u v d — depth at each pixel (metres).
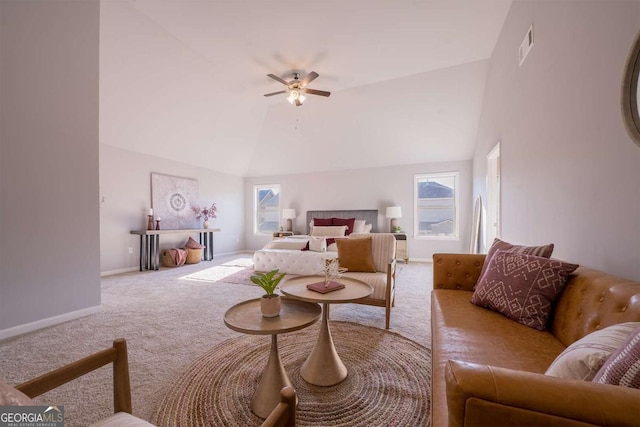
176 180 5.73
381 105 4.89
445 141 5.42
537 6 2.16
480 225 4.60
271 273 1.49
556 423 0.50
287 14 2.74
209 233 6.26
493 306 1.55
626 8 1.22
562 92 1.78
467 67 3.86
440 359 1.08
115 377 0.89
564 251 1.75
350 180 6.75
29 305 2.29
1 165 2.16
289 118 5.74
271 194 7.67
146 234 4.78
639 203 1.15
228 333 2.28
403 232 6.16
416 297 3.30
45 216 2.39
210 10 2.72
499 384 0.54
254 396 1.43
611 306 0.98
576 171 1.62
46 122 2.39
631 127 1.14
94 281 2.72
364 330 2.35
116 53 3.32
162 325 2.43
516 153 2.65
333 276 1.95
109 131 4.35
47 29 2.37
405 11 2.72
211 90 4.49
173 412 1.36
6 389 0.54
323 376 1.60
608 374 0.60
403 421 1.31
